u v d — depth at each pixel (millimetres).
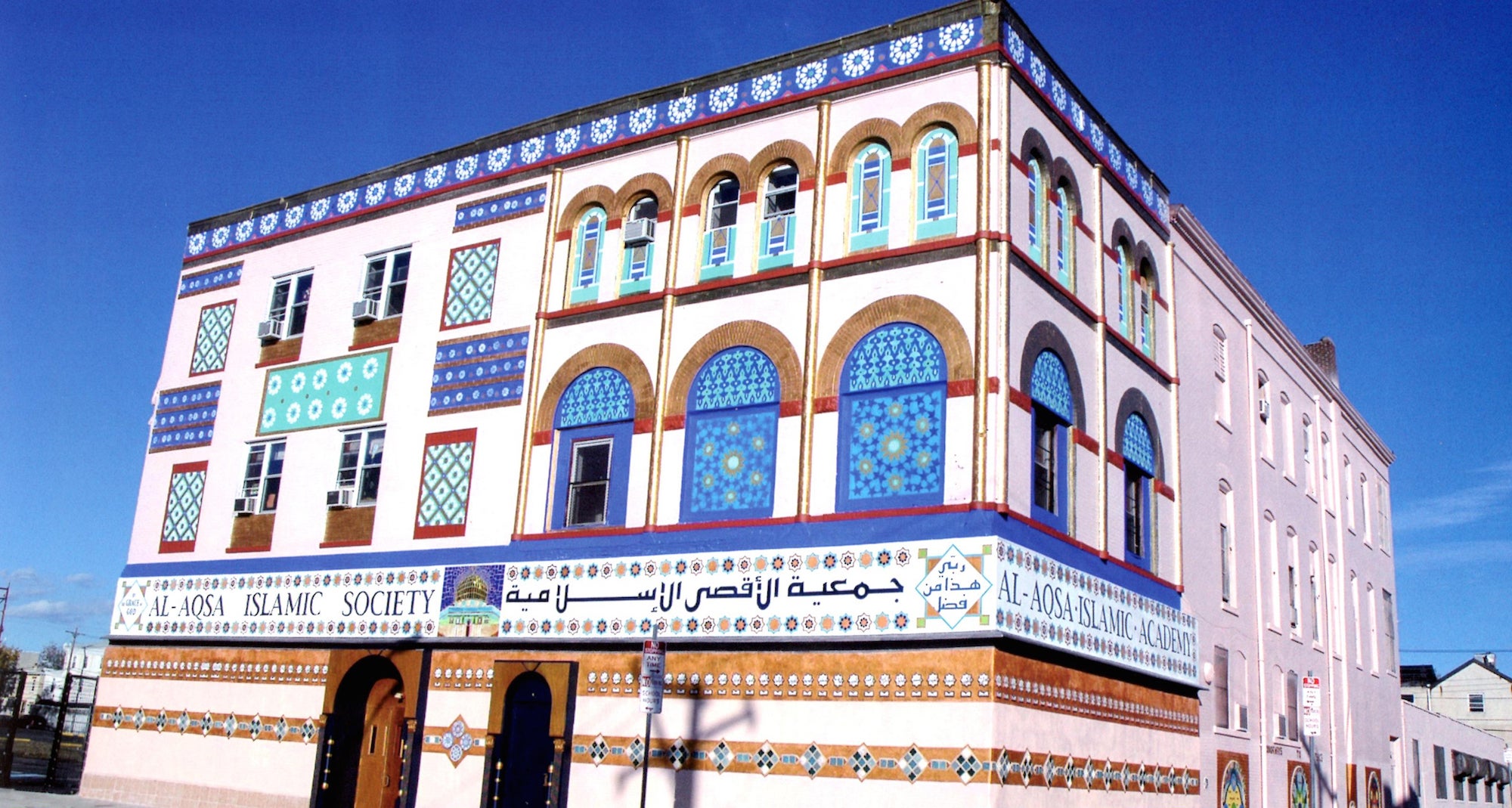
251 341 26078
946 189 18484
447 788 20422
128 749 24797
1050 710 17281
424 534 22125
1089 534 19391
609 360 20891
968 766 15812
